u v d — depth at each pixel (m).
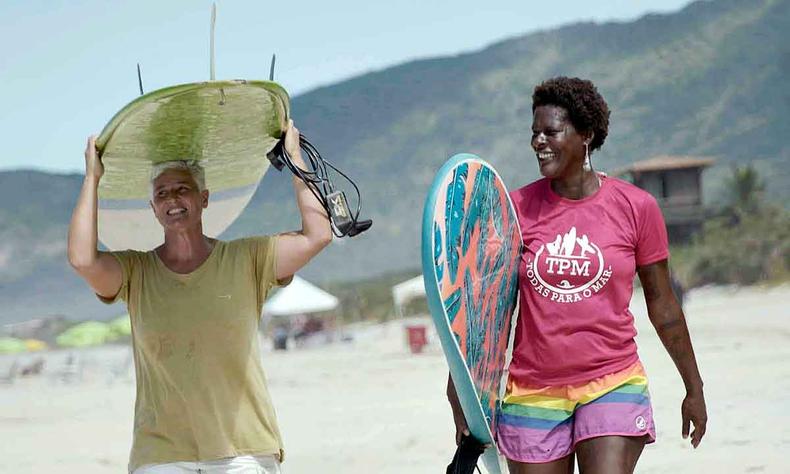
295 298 95.62
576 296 10.84
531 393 11.00
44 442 31.34
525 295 11.08
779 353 40.97
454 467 11.05
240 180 11.97
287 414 34.81
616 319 10.84
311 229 10.71
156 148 10.70
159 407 10.34
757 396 27.75
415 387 41.88
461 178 10.30
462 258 10.24
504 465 11.39
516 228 11.09
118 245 12.18
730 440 21.36
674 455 20.17
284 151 10.96
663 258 11.12
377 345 87.00
